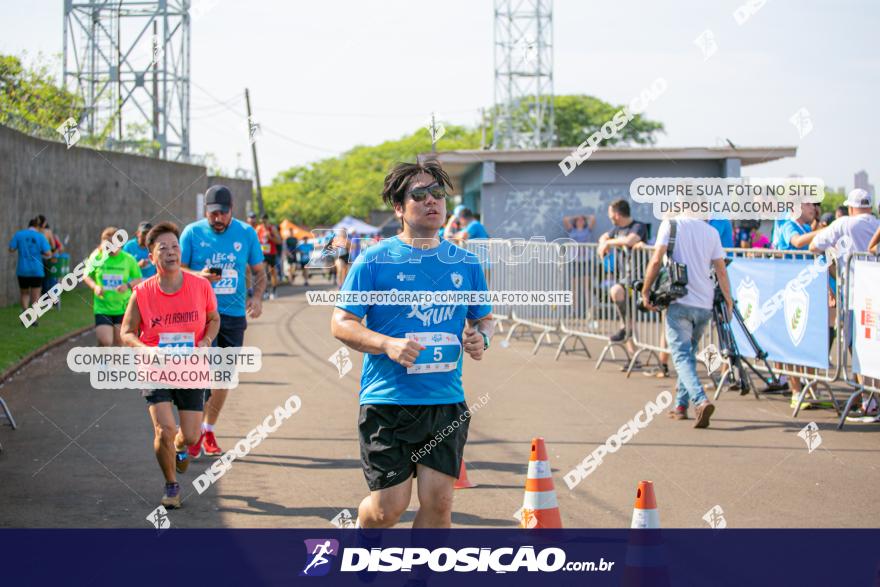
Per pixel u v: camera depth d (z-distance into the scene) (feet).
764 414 30.01
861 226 30.94
